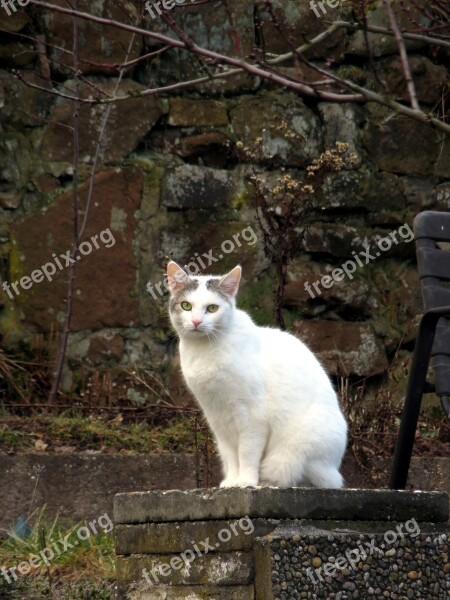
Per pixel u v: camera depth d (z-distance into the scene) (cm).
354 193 1086
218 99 1077
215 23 1056
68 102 1034
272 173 1082
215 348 641
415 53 1123
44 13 1025
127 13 1037
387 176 1105
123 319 1023
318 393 651
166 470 848
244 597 519
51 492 819
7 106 1023
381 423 948
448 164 1127
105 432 896
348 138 1096
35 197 1022
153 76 1059
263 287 1057
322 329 1060
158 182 1046
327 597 510
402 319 1096
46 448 857
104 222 1024
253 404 638
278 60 443
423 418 1029
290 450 638
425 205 1118
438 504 569
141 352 1027
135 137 1043
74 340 1012
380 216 1097
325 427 640
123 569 578
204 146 1062
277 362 650
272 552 505
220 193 1061
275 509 529
